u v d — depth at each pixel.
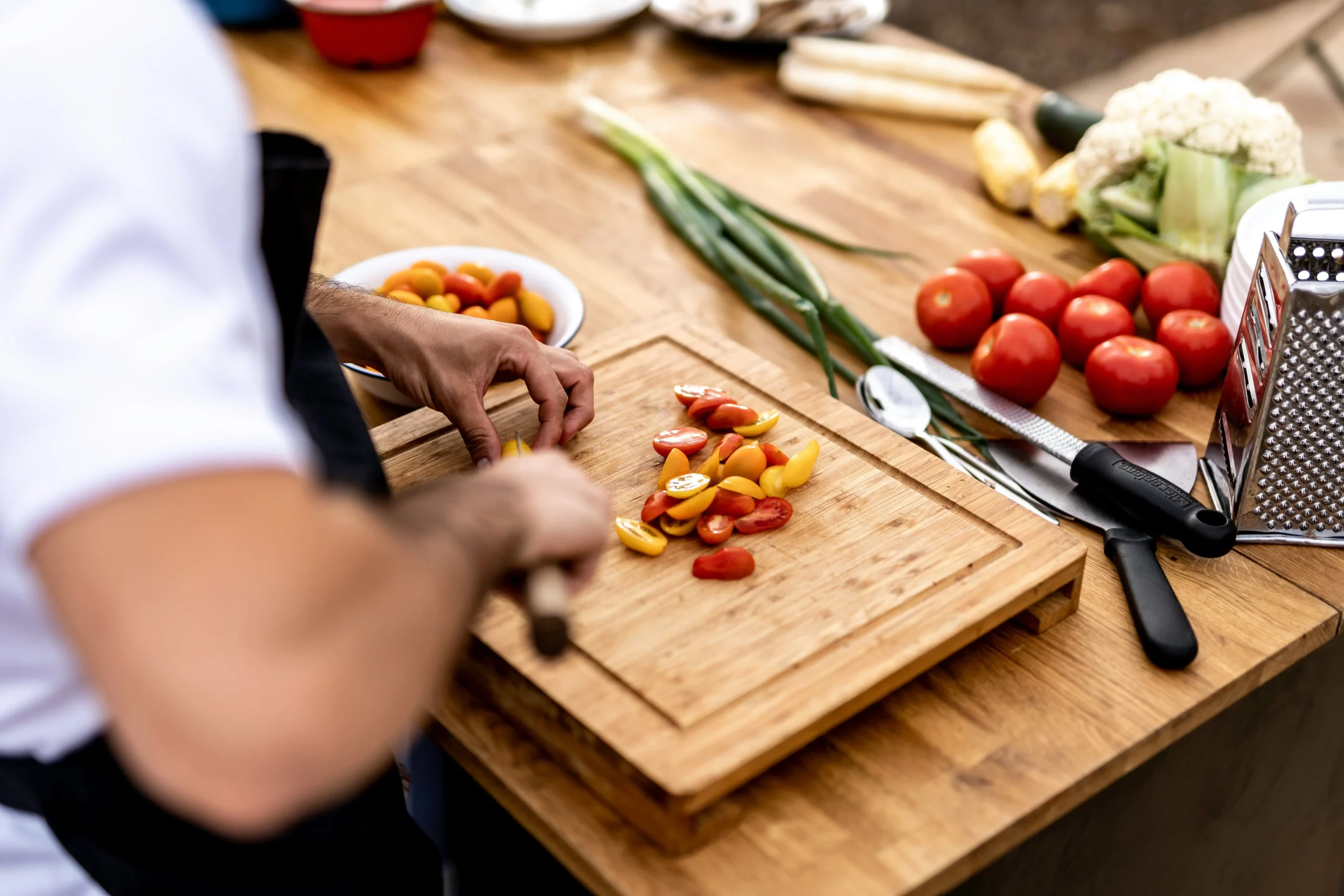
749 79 2.11
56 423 0.42
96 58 0.47
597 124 1.90
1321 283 0.96
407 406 1.28
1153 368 1.25
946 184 1.78
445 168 1.81
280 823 0.47
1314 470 1.06
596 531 0.64
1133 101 1.52
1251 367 1.07
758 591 0.95
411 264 1.41
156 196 0.46
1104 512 1.13
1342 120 3.82
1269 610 1.03
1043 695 0.94
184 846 0.79
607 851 0.83
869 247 1.63
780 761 0.89
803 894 0.79
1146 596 1.00
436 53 2.21
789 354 1.41
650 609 0.93
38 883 0.81
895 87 1.95
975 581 0.96
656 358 1.26
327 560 0.44
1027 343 1.26
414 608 0.48
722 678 0.87
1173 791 1.11
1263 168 1.46
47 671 0.64
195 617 0.41
